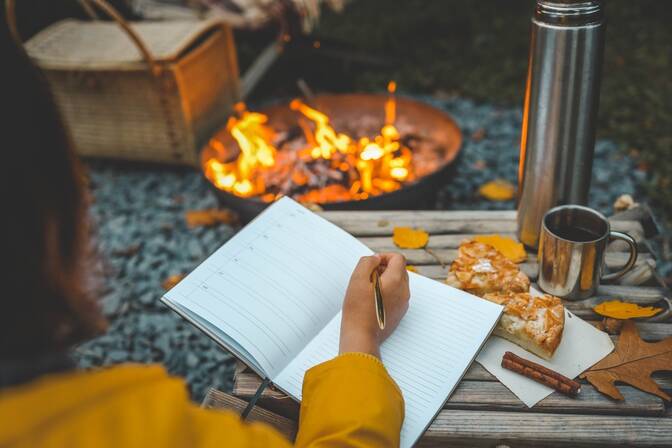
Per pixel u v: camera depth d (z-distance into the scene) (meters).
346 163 2.36
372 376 0.83
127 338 2.06
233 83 3.08
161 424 0.47
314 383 0.84
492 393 1.02
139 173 2.95
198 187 2.82
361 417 0.76
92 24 2.94
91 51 2.70
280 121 2.80
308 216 1.28
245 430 0.55
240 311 1.08
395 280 1.07
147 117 2.76
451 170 2.25
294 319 1.09
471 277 1.20
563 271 1.16
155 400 0.48
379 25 4.16
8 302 0.47
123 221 2.61
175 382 0.51
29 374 0.49
